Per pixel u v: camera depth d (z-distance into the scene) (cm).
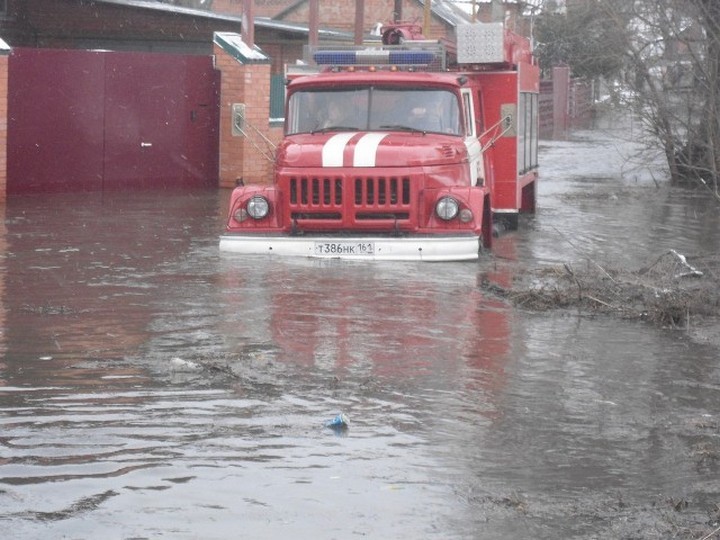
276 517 637
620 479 714
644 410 867
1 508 638
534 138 2236
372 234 1540
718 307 1266
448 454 749
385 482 695
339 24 6006
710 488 701
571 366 995
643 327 1174
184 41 3991
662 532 631
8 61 2262
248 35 2714
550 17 5819
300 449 749
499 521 640
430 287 1345
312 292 1295
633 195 2662
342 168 1527
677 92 2719
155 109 2575
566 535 623
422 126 1648
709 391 927
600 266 1461
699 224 2120
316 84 1669
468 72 1917
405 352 1024
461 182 1577
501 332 1122
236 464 718
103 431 776
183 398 859
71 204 2206
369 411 839
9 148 2302
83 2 3872
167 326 1107
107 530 613
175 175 2634
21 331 1075
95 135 2464
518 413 848
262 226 1570
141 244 1675
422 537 616
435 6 5600
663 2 2583
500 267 1514
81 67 2417
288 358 991
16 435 764
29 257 1530
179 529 618
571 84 6469
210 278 1378
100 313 1164
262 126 2698
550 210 2353
